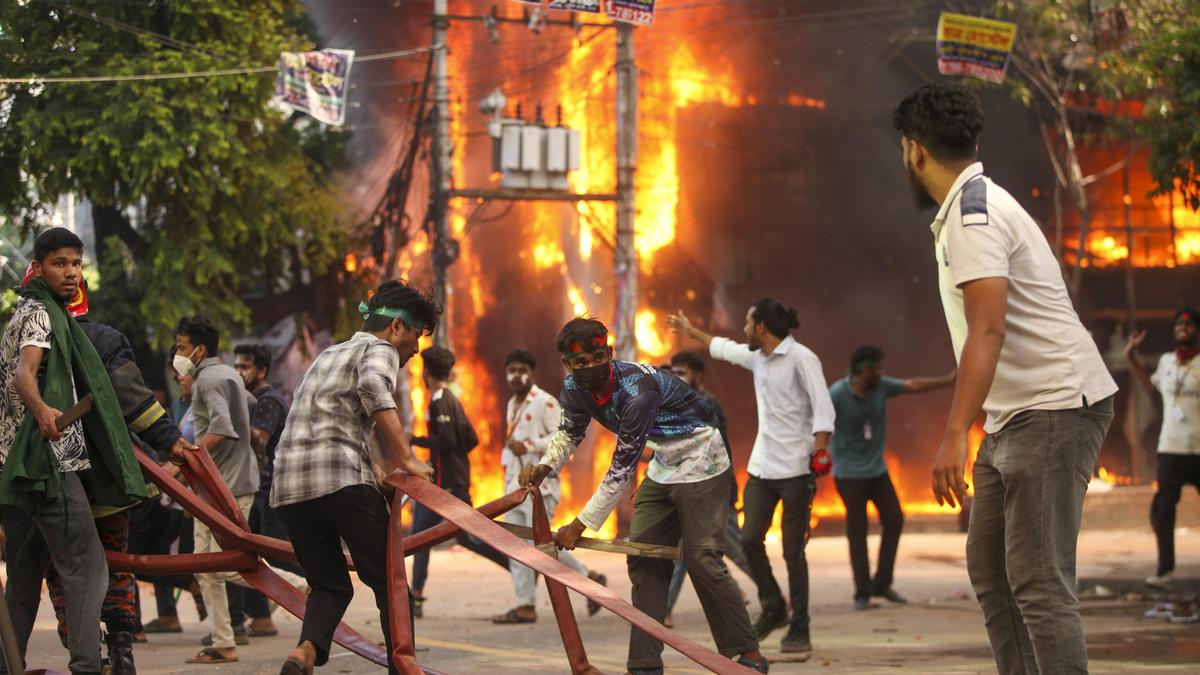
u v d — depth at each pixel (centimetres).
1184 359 1045
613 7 1269
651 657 595
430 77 1800
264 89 1700
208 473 537
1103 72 1900
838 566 1498
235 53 1672
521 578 973
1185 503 2039
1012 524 390
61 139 1510
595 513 547
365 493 478
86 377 507
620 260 1789
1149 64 1053
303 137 2161
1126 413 2427
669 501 615
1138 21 1747
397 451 473
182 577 877
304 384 488
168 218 1777
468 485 980
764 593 779
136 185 1636
